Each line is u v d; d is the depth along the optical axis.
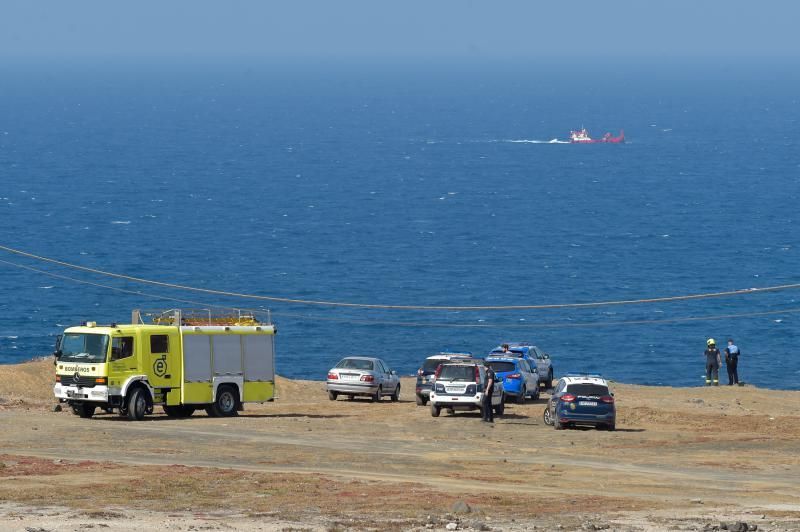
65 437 89.44
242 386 111.25
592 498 67.62
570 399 104.81
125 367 104.31
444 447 91.62
